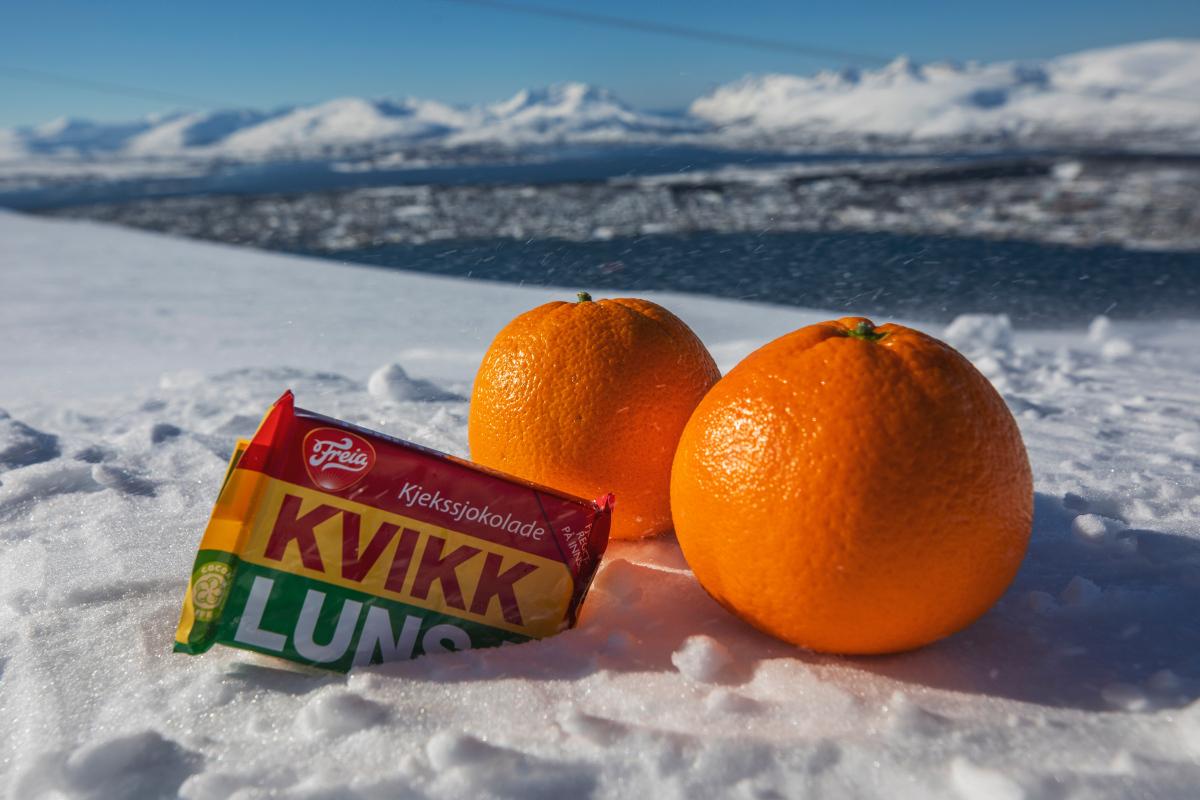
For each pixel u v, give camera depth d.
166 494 0.40
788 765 0.22
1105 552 0.33
